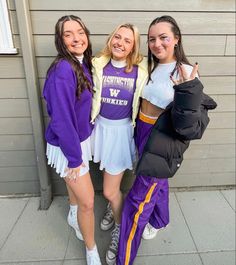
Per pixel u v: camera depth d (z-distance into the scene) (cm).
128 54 144
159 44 133
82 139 146
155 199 164
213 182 242
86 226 157
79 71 129
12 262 172
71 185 146
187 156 230
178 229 201
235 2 181
